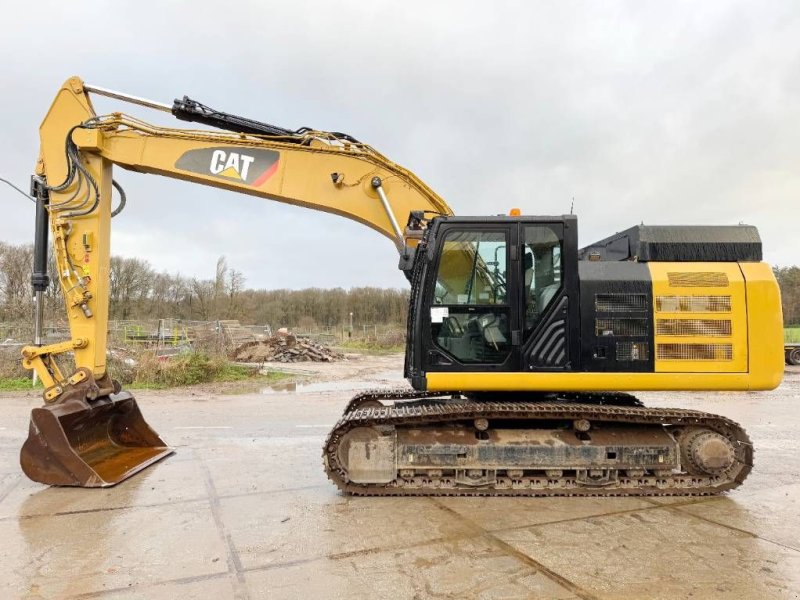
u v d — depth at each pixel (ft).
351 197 20.29
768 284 17.83
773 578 11.64
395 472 17.33
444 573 11.82
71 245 20.12
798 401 38.91
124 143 20.29
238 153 20.36
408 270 19.17
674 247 18.29
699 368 17.46
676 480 17.53
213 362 50.88
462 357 17.53
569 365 17.38
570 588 11.16
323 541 13.62
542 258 17.71
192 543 13.53
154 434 22.98
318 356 76.95
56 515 15.55
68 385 19.57
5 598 10.81
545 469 17.44
